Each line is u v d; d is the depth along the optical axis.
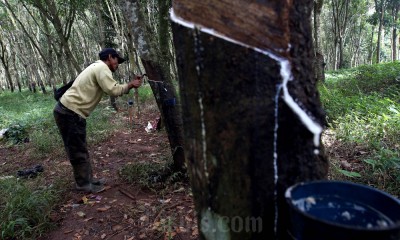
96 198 3.60
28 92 20.50
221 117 1.14
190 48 1.18
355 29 28.67
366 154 3.86
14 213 3.08
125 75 19.64
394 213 1.07
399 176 3.04
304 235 1.02
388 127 4.34
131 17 3.41
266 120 1.12
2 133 6.94
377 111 4.94
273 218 1.19
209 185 1.22
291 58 1.14
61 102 3.48
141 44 3.45
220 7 1.10
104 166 4.69
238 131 1.13
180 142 3.68
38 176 4.42
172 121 3.62
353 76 9.53
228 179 1.17
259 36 1.09
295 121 1.16
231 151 1.15
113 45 16.56
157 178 3.77
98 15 10.26
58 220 3.21
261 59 1.10
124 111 9.07
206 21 1.12
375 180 3.21
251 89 1.11
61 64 11.51
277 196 1.18
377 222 1.09
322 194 1.18
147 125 7.04
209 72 1.14
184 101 1.29
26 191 3.55
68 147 3.64
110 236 2.87
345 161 3.69
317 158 1.25
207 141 1.19
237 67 1.11
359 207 1.15
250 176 1.15
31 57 22.12
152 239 2.75
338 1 19.11
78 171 3.74
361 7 24.30
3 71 36.25
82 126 3.59
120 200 3.52
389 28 29.41
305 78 1.21
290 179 1.19
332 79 10.45
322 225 0.95
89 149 5.55
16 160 5.47
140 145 5.61
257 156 1.14
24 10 19.19
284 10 1.09
